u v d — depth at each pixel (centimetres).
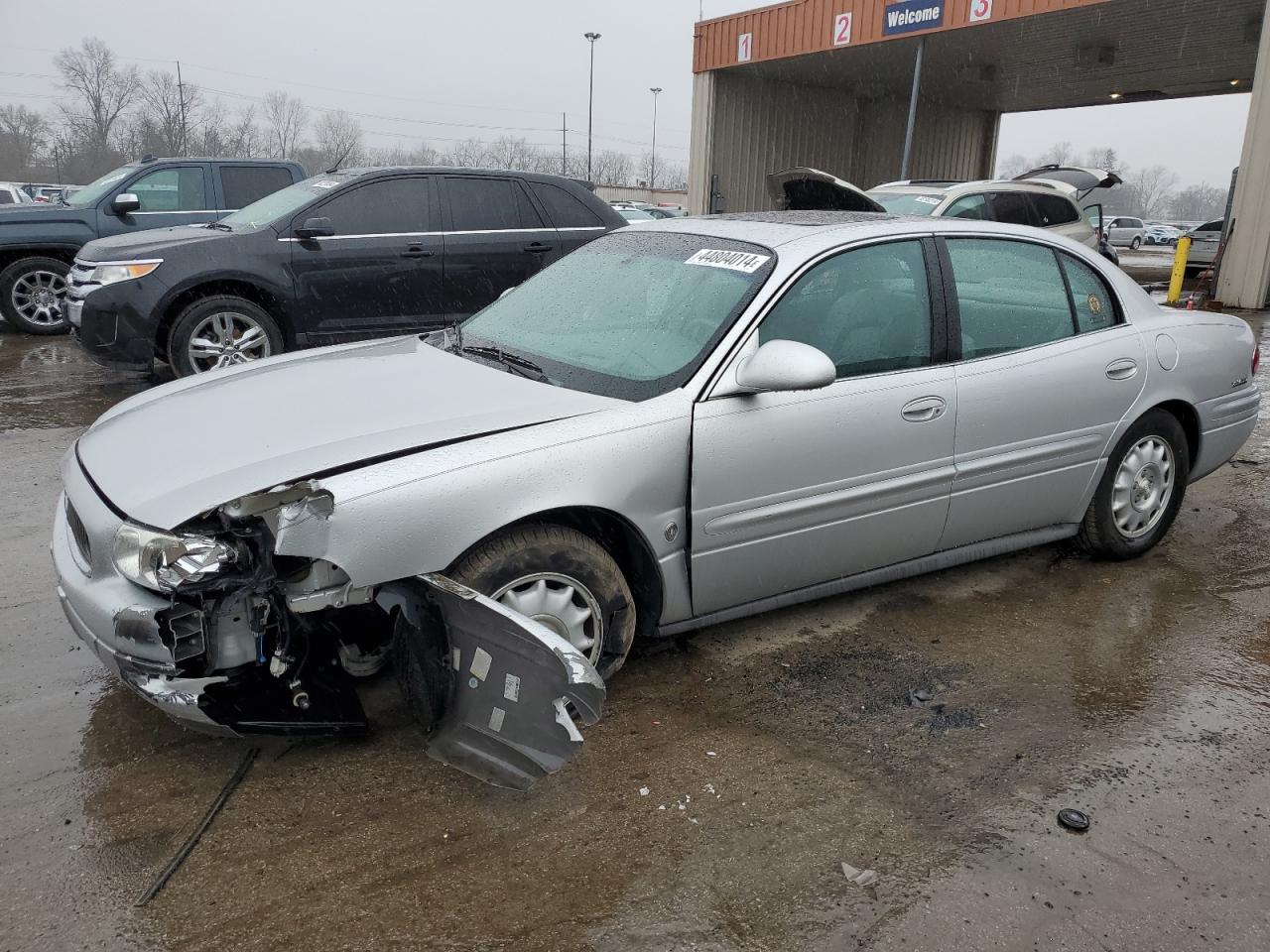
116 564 261
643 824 259
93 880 235
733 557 327
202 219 1057
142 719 307
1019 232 404
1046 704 326
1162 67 1989
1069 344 404
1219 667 354
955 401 365
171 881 235
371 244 758
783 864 244
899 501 359
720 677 340
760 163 2148
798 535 339
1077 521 430
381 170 775
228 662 262
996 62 1919
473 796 270
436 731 274
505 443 284
